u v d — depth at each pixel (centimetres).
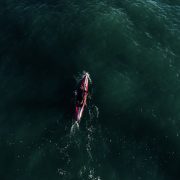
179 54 4825
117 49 4853
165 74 4550
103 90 4338
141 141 3831
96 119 4009
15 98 4275
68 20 5259
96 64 4656
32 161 3647
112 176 3522
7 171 3575
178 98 4266
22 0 5706
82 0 5644
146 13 5416
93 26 5147
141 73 4562
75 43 4944
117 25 5166
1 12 5506
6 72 4594
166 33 5112
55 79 4484
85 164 3609
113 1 5625
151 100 4247
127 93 4319
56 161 3641
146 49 4859
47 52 4841
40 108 4156
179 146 3800
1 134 3900
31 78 4512
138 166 3612
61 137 3838
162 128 3962
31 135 3881
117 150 3731
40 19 5309
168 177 3544
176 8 5625
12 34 5141
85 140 3800
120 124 3981
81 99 4134
